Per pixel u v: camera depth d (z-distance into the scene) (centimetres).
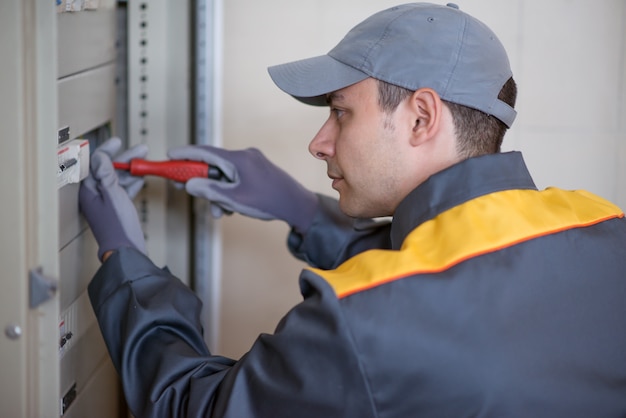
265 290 175
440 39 106
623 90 164
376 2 161
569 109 166
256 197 138
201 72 161
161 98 155
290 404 92
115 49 150
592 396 94
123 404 164
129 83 154
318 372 90
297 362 91
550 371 92
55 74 87
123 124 159
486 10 162
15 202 86
